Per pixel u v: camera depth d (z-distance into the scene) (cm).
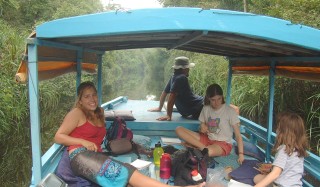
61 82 850
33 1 1293
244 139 432
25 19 1297
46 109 698
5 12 1143
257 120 621
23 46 653
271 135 344
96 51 422
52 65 265
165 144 362
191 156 259
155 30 190
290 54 292
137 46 409
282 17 539
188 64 461
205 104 344
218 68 880
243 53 376
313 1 512
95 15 191
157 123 414
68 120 251
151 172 270
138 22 189
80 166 223
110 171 217
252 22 192
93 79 1052
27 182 537
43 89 695
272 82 344
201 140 325
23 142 574
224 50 375
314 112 446
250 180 253
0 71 577
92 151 236
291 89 542
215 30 190
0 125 502
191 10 188
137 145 331
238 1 1230
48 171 240
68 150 241
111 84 1817
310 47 196
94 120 267
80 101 262
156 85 2677
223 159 319
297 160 217
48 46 231
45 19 1273
